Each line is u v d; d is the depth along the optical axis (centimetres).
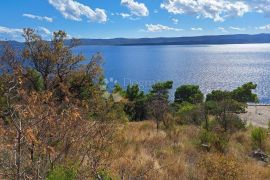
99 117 771
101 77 1472
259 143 1473
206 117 1961
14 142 347
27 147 390
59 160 519
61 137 482
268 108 4506
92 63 1430
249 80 16238
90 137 559
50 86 1240
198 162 1003
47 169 451
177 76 19125
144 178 682
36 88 1238
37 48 1348
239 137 1652
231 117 1939
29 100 394
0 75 1077
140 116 2994
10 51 1263
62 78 1343
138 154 1060
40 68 1337
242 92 6162
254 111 4172
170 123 1955
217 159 966
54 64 1355
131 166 733
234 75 19050
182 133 1650
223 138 1405
